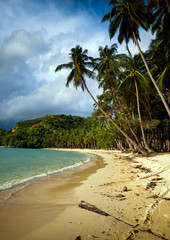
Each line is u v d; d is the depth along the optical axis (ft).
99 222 11.37
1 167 50.49
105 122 128.57
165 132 77.61
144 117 78.59
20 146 421.59
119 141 122.42
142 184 21.88
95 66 76.33
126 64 62.03
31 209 15.25
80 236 9.64
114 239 9.12
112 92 71.46
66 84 74.02
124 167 44.91
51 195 20.63
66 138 358.43
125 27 52.90
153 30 60.49
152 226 10.28
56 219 12.45
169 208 12.82
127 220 11.39
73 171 43.06
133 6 46.29
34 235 10.15
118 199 16.40
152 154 60.44
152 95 73.26
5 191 22.57
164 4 25.62
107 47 74.13
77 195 19.93
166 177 24.44
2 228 11.25
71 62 71.05
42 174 38.01
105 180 28.22
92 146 268.82
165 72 50.37
